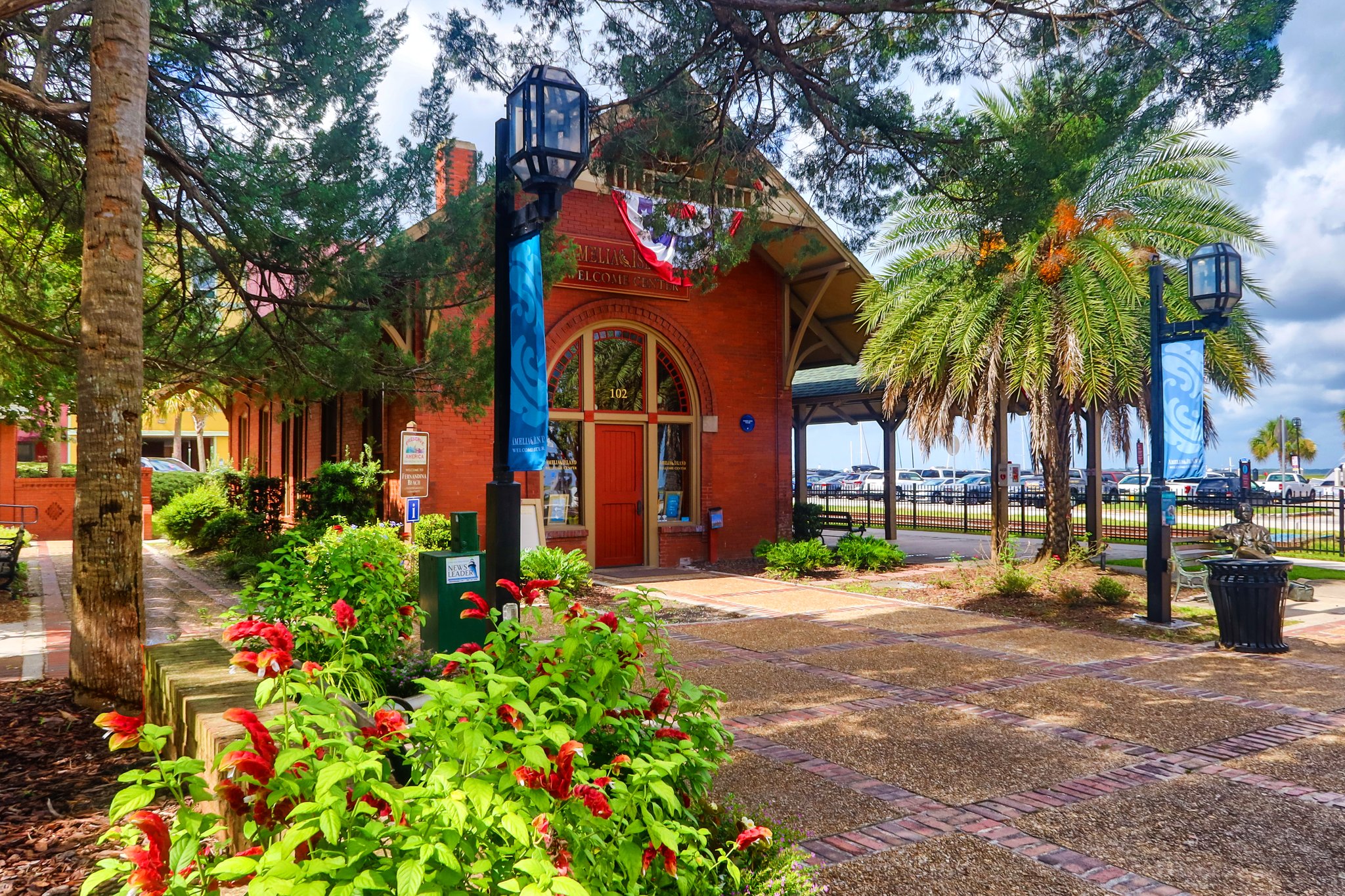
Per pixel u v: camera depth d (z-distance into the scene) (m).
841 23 7.85
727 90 8.19
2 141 8.88
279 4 8.79
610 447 15.60
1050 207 7.73
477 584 5.74
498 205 5.37
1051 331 12.90
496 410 5.23
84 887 1.73
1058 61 7.24
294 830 1.71
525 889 1.60
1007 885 3.73
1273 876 3.85
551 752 2.40
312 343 10.27
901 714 6.45
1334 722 6.28
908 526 29.77
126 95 5.94
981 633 9.85
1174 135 12.70
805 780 5.02
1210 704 6.78
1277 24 6.28
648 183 8.96
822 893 3.51
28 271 10.21
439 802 1.79
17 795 4.11
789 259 16.52
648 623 3.16
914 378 15.09
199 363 10.47
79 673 5.71
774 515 17.16
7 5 5.66
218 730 3.09
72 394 11.71
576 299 15.00
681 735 2.86
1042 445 13.41
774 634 9.72
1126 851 4.09
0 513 20.58
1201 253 9.89
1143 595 12.30
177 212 9.26
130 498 5.85
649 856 2.18
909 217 14.20
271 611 5.19
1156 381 10.36
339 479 13.69
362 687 2.68
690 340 16.19
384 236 9.56
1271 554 13.64
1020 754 5.52
